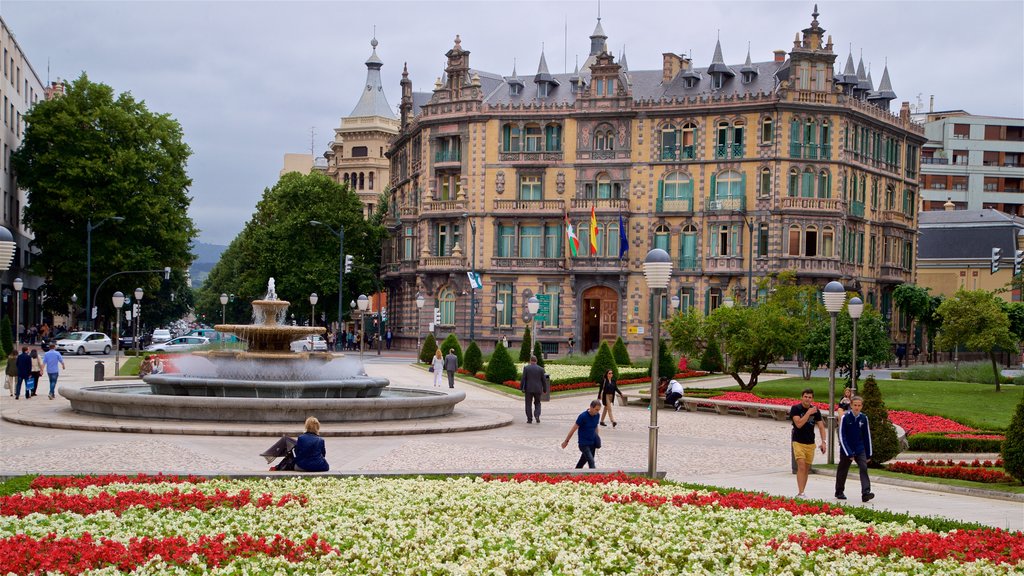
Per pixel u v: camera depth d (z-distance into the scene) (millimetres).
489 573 14328
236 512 17922
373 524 17156
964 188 148750
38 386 50188
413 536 16562
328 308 102750
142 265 85250
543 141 91688
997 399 52438
